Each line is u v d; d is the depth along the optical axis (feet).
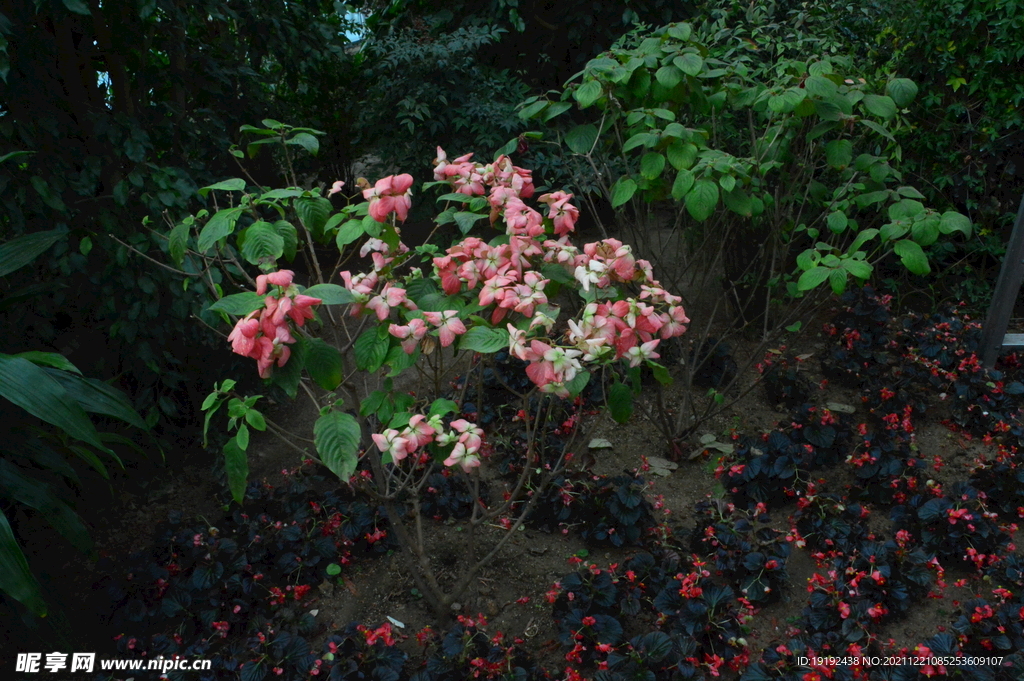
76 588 8.83
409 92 16.75
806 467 10.09
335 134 20.10
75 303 10.05
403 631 8.14
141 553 8.92
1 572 6.35
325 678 7.47
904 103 8.89
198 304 9.86
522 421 11.26
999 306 11.55
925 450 10.71
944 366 12.09
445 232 19.19
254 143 7.06
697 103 9.53
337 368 5.79
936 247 14.10
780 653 7.45
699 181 8.47
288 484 9.96
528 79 19.43
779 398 11.84
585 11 17.78
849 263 8.30
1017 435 10.45
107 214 9.49
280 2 11.98
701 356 12.50
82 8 8.59
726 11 13.47
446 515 9.73
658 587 8.29
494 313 6.32
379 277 6.60
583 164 15.69
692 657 7.37
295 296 5.46
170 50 10.45
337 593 8.65
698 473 10.43
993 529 9.00
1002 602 7.95
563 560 8.98
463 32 16.85
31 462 9.07
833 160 9.21
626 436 11.24
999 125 13.32
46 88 9.20
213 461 10.89
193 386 11.05
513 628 8.08
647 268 6.92
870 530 9.27
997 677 7.04
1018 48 12.55
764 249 11.46
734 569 8.52
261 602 8.48
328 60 14.24
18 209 8.77
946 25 13.29
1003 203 13.89
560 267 7.04
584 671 7.57
